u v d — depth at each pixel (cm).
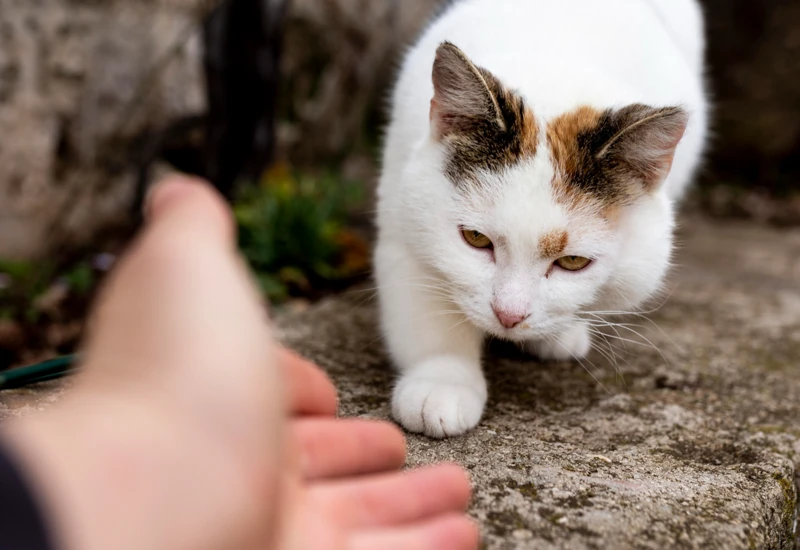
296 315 44
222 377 13
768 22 104
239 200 62
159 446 12
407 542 19
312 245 56
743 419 34
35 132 58
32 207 58
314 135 84
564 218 30
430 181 32
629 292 34
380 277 36
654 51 38
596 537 23
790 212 93
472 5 41
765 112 104
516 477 27
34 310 51
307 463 21
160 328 14
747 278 59
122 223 64
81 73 59
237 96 60
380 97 91
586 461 28
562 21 37
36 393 30
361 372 36
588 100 32
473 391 31
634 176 31
